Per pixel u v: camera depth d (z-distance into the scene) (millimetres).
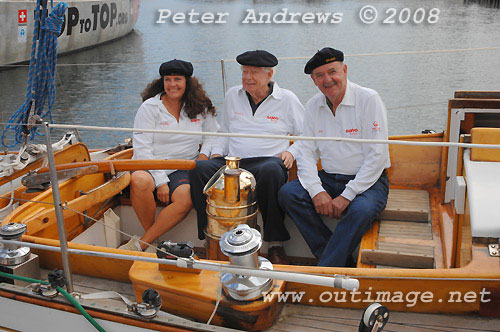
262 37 19375
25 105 3000
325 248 2617
